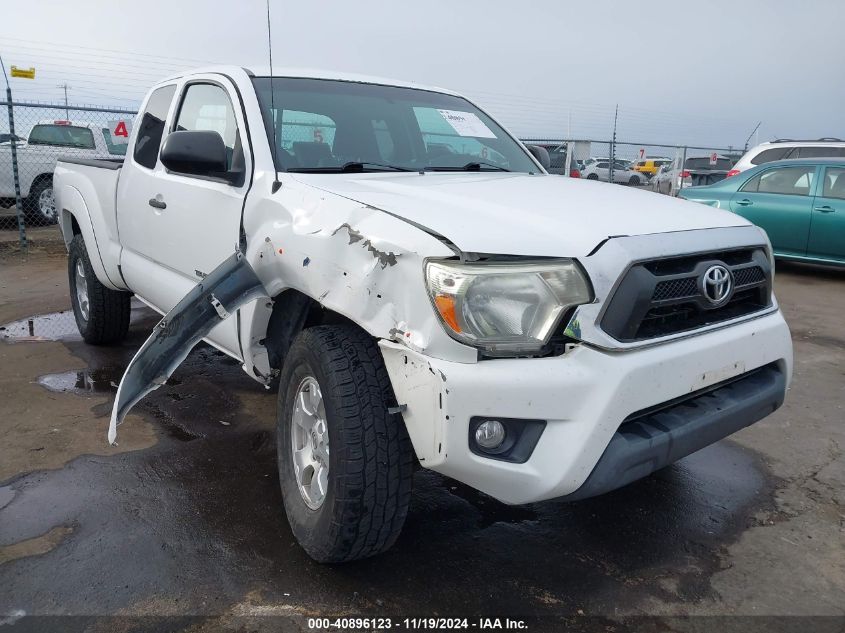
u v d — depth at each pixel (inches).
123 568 101.6
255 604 94.4
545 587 100.1
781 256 354.0
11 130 379.6
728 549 110.8
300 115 131.3
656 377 88.8
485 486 85.7
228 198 123.3
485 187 114.0
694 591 100.0
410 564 104.4
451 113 157.1
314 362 95.1
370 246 89.8
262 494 124.0
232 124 132.0
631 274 87.1
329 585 98.7
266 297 111.5
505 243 84.8
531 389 81.7
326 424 93.0
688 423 93.7
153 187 152.3
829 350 221.9
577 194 112.3
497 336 83.0
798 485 132.4
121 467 133.2
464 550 108.6
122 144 508.7
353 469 89.3
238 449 142.5
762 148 441.7
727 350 98.9
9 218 498.3
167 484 127.0
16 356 201.2
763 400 105.7
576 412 83.5
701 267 95.4
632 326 87.1
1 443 142.8
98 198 184.1
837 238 332.2
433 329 82.4
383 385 91.7
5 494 122.2
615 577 103.0
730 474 136.6
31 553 104.8
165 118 159.0
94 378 183.3
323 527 94.3
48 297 285.0
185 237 137.9
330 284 95.3
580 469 83.7
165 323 110.4
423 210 93.2
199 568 101.8
